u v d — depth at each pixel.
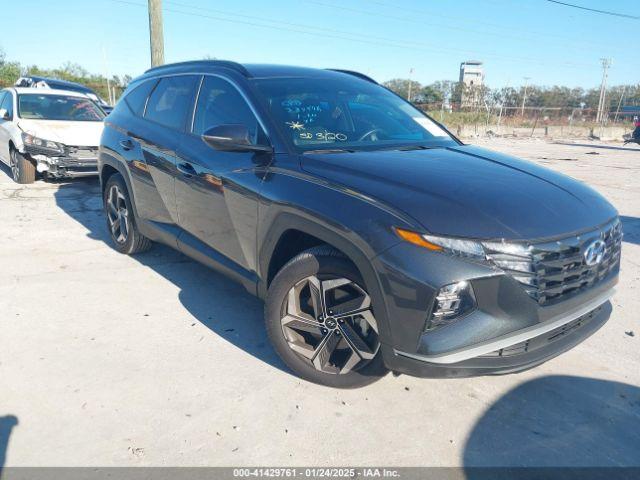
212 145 2.91
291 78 3.59
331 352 2.73
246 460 2.31
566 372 3.08
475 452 2.40
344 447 2.41
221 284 4.28
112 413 2.59
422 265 2.22
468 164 2.92
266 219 2.89
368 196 2.46
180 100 3.98
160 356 3.13
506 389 2.89
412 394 2.82
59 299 3.89
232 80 3.52
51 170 7.77
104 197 5.04
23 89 8.91
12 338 3.29
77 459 2.29
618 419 2.66
